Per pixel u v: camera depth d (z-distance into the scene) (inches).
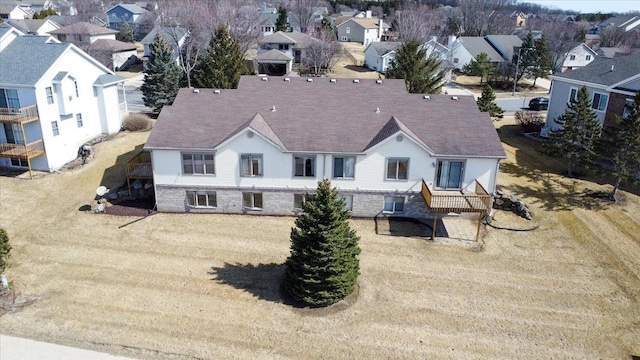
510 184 1341.0
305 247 857.5
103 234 1106.7
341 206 863.1
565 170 1439.5
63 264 985.5
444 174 1159.6
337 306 868.6
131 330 799.1
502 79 2930.6
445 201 1077.1
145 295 890.1
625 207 1211.9
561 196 1280.8
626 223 1144.8
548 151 1396.4
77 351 751.1
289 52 2896.2
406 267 989.2
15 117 1309.1
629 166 1238.9
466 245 1077.8
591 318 847.1
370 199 1181.7
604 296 907.4
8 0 4475.9
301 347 768.3
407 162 1144.2
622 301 893.2
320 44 2891.2
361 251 963.3
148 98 1955.0
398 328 814.5
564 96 1670.8
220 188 1188.5
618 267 994.7
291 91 1307.8
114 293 894.4
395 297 894.4
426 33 3378.4
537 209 1224.2
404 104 1267.2
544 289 925.8
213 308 858.1
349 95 1295.5
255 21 2997.0
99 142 1590.8
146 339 778.8
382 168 1151.0
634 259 1016.2
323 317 840.3
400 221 1180.5
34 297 880.3
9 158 1412.4
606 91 1491.1
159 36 1980.8
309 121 1214.9
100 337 781.9
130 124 1715.1
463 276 963.3
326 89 1314.0
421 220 1187.3
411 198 1178.0
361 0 6929.1
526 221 1184.8
